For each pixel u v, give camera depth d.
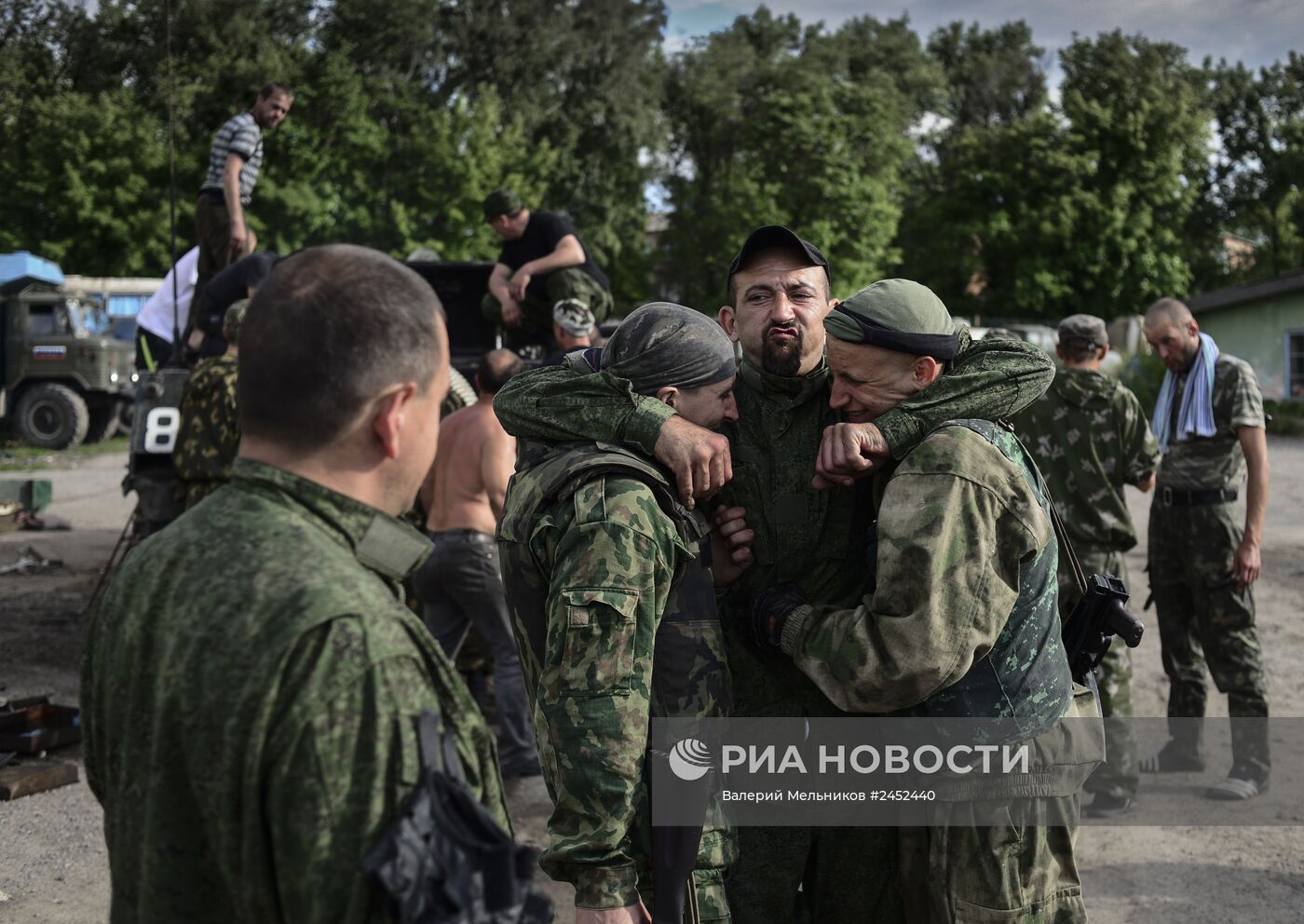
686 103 43.84
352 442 1.21
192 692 1.08
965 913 1.95
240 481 1.21
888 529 1.83
